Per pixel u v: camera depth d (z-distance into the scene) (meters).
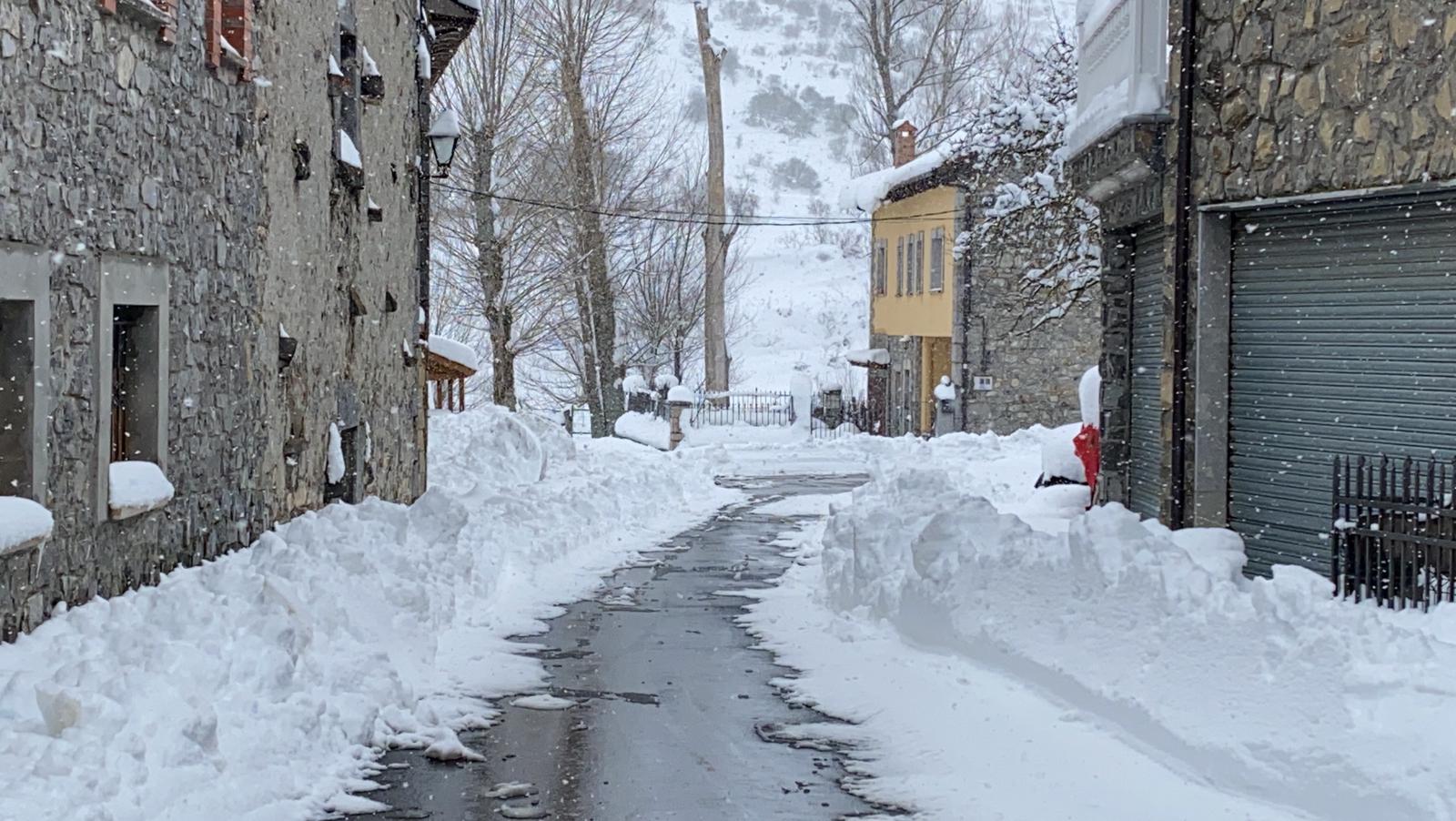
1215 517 13.03
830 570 14.79
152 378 10.50
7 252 8.14
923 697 9.59
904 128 48.53
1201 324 12.95
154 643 8.14
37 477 8.58
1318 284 12.01
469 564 13.88
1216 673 7.86
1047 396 38.50
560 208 39.19
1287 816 6.76
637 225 44.12
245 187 12.45
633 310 51.28
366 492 17.78
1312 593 8.74
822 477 32.78
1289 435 12.35
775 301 80.94
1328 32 11.28
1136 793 7.22
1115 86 14.50
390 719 8.88
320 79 15.00
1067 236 29.80
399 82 20.34
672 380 48.12
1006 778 7.68
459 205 37.09
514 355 37.53
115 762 6.59
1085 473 20.67
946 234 39.53
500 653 11.62
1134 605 8.84
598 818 7.19
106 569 9.59
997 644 10.09
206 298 11.54
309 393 14.78
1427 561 9.09
